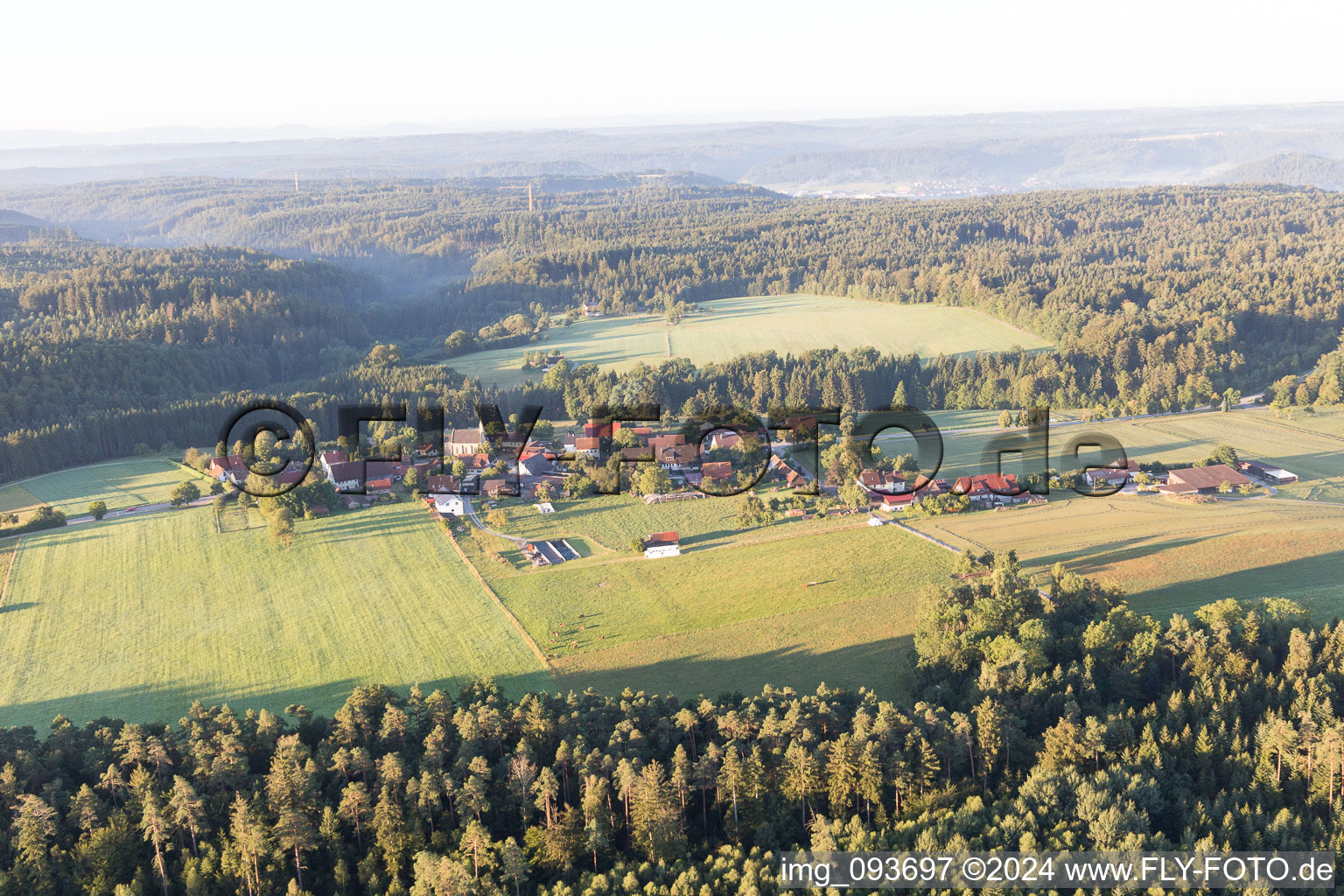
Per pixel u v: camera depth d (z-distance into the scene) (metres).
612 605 130.50
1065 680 95.44
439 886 73.25
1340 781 80.06
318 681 113.25
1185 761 83.88
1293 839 73.50
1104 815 74.44
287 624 127.62
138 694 111.56
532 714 88.94
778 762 83.44
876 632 118.50
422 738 89.69
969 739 84.88
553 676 112.38
